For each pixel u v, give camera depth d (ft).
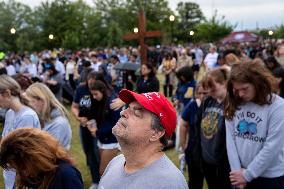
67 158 7.45
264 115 8.99
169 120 5.76
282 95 16.07
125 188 5.70
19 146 7.02
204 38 56.24
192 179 13.14
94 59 47.65
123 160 6.21
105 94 15.07
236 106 9.41
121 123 5.77
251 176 9.07
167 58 45.47
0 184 18.67
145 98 5.69
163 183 5.49
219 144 10.76
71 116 33.53
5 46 145.89
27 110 10.78
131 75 33.65
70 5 142.10
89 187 18.12
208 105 11.34
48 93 11.58
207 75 11.02
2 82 10.59
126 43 141.90
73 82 45.62
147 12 136.77
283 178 9.06
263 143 9.09
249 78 8.82
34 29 148.87
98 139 15.17
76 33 134.82
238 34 108.06
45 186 7.09
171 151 22.97
